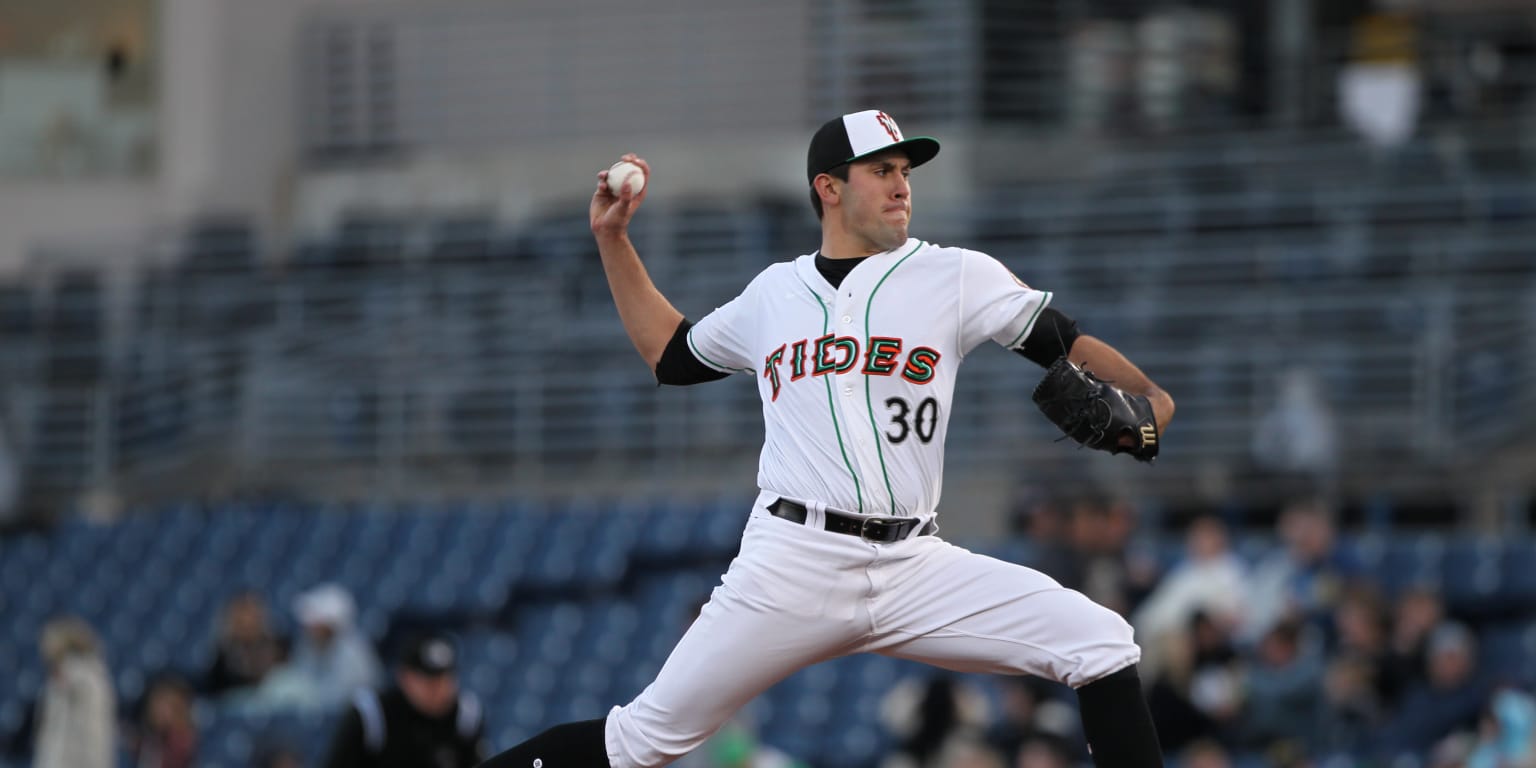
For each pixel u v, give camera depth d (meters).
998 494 57.66
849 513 17.03
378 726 27.89
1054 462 57.94
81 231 84.81
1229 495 55.91
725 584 17.48
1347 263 63.16
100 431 70.81
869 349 17.09
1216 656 39.78
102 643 62.34
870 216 17.34
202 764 47.22
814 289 17.47
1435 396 55.78
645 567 57.94
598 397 63.56
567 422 63.41
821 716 47.50
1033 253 66.31
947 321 17.22
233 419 69.62
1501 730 34.75
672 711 17.47
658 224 70.56
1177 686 39.03
